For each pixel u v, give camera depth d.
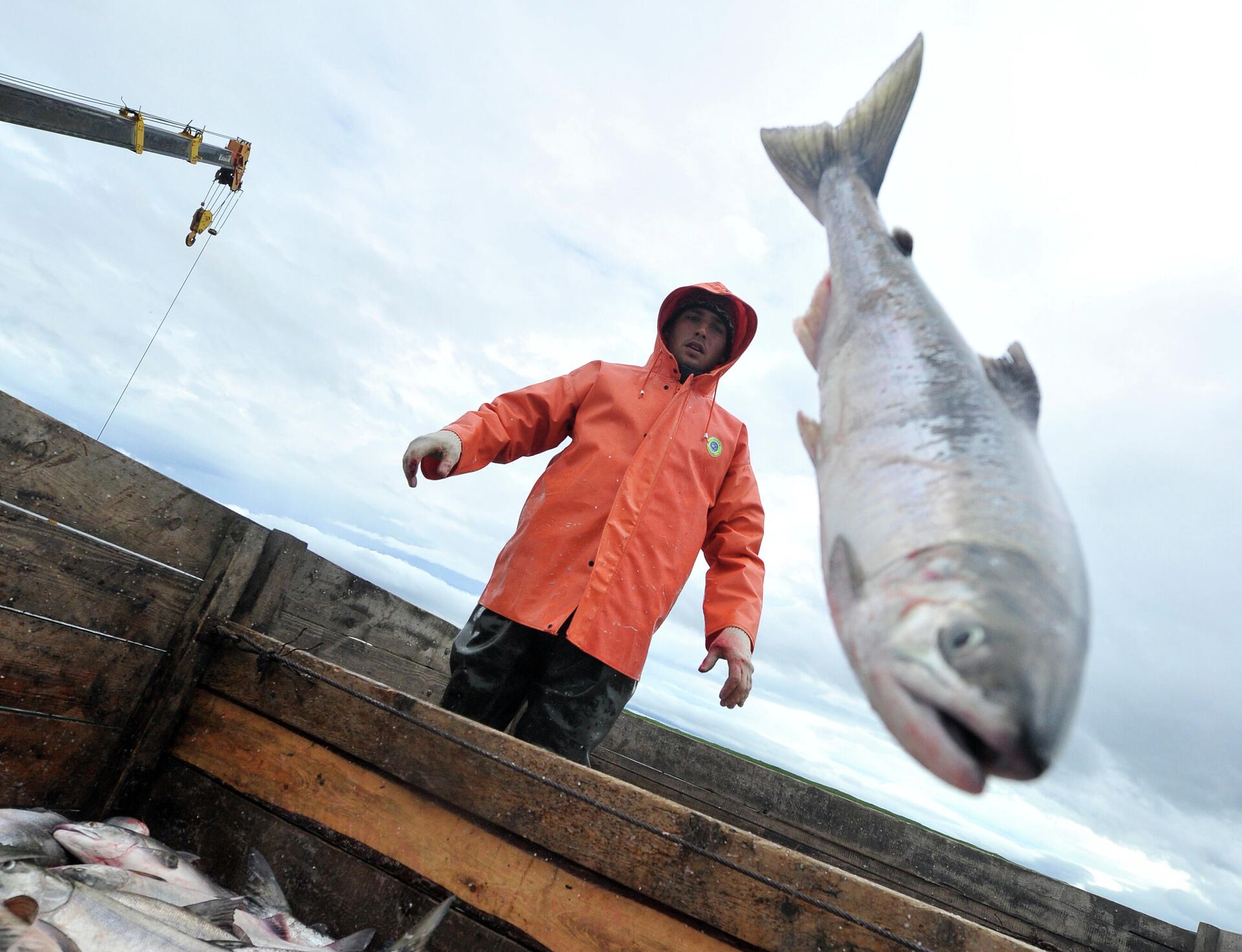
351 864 1.83
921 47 1.18
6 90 10.01
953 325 0.86
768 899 1.53
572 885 1.65
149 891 1.76
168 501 2.18
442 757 1.84
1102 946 4.04
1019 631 0.52
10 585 1.84
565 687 2.21
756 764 4.51
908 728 0.52
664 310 2.62
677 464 2.40
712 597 2.36
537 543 2.34
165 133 11.84
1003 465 0.66
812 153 1.21
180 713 2.16
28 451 1.85
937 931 1.43
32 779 1.92
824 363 0.92
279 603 2.62
